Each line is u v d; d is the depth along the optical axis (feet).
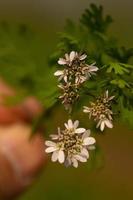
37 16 2.07
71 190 1.40
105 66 0.38
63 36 0.43
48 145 0.39
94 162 0.44
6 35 0.73
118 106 0.38
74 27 0.51
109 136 1.61
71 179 1.41
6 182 0.86
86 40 0.49
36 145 0.85
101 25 0.52
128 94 0.39
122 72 0.38
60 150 0.39
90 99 0.39
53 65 0.49
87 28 0.51
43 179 1.38
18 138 0.85
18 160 0.84
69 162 0.39
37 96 0.64
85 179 1.43
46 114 0.65
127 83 0.38
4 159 0.84
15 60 0.71
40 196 1.33
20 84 0.69
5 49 0.72
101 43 0.48
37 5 2.11
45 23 2.02
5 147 0.84
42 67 0.68
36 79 0.67
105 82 0.39
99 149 0.44
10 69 0.70
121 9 2.06
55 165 1.42
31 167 0.86
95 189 1.43
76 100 0.38
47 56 0.69
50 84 0.53
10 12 2.11
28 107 0.87
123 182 1.51
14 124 0.87
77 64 0.38
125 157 1.59
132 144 1.60
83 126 0.43
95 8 0.52
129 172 1.55
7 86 0.76
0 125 0.86
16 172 0.85
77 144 0.39
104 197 1.43
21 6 2.13
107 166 1.53
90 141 0.39
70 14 2.02
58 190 1.37
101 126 0.38
